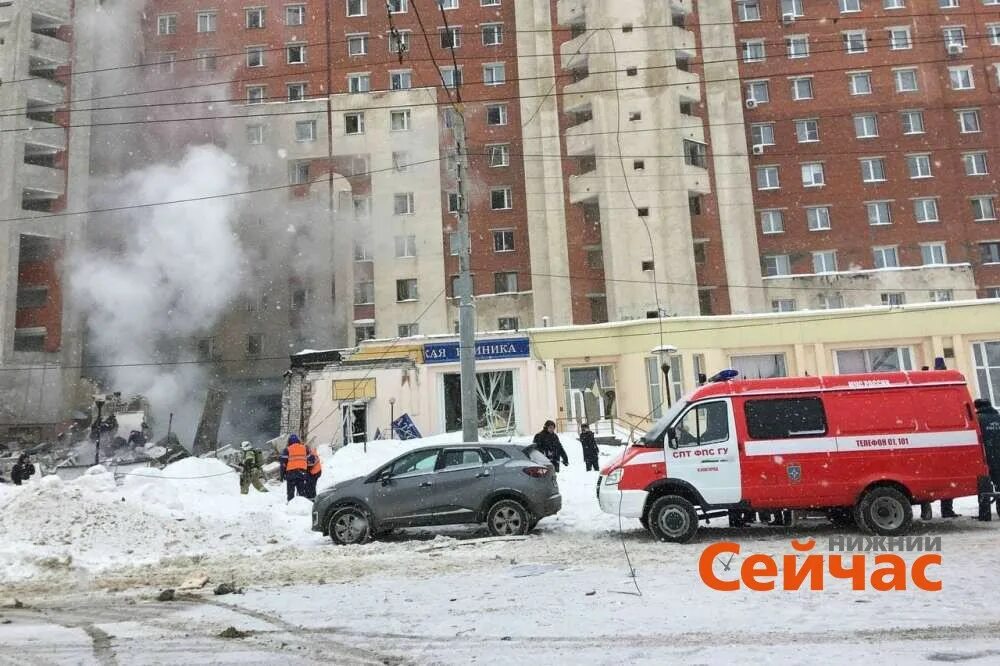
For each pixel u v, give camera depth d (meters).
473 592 7.56
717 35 43.44
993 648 4.98
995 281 42.09
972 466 10.12
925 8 45.56
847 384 10.49
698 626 5.86
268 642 5.98
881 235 42.66
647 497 10.46
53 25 44.53
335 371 29.38
